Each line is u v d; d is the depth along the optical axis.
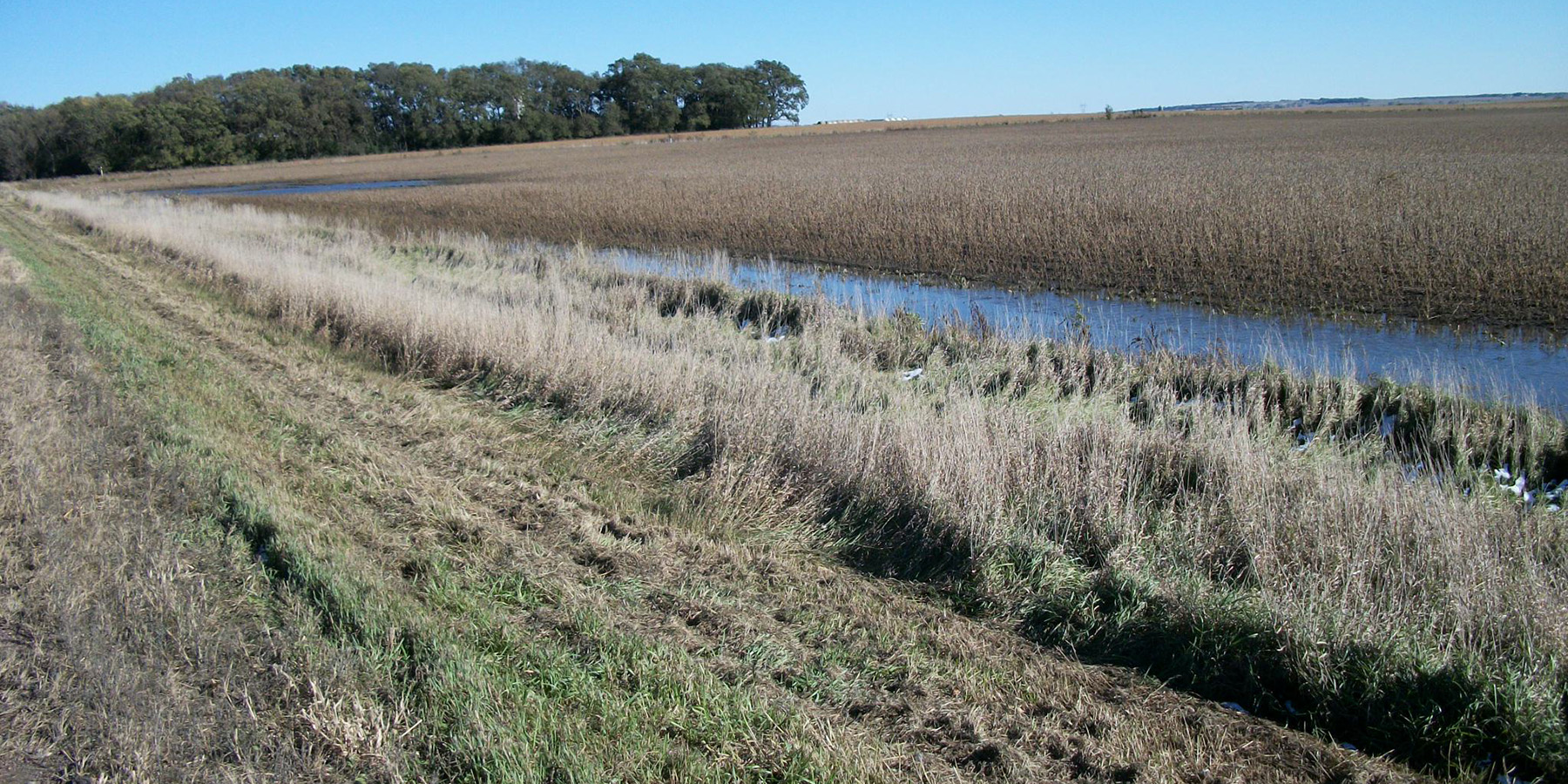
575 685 4.16
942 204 25.38
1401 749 3.89
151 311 13.55
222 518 5.94
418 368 10.27
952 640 4.70
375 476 6.85
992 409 7.57
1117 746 3.79
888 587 5.35
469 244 21.22
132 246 21.19
